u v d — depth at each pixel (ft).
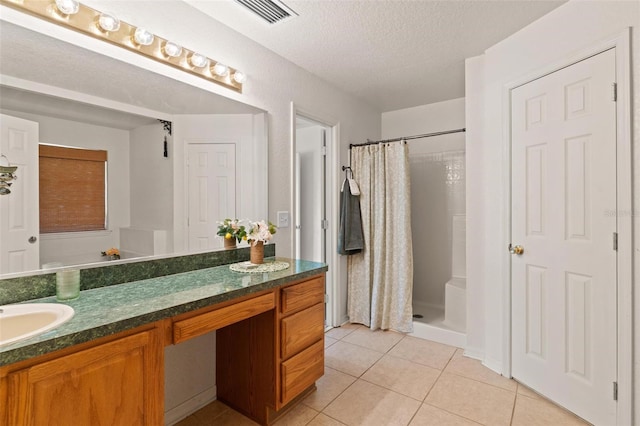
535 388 6.53
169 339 3.95
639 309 4.86
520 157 6.85
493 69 7.54
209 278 5.42
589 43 5.46
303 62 8.30
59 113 4.54
